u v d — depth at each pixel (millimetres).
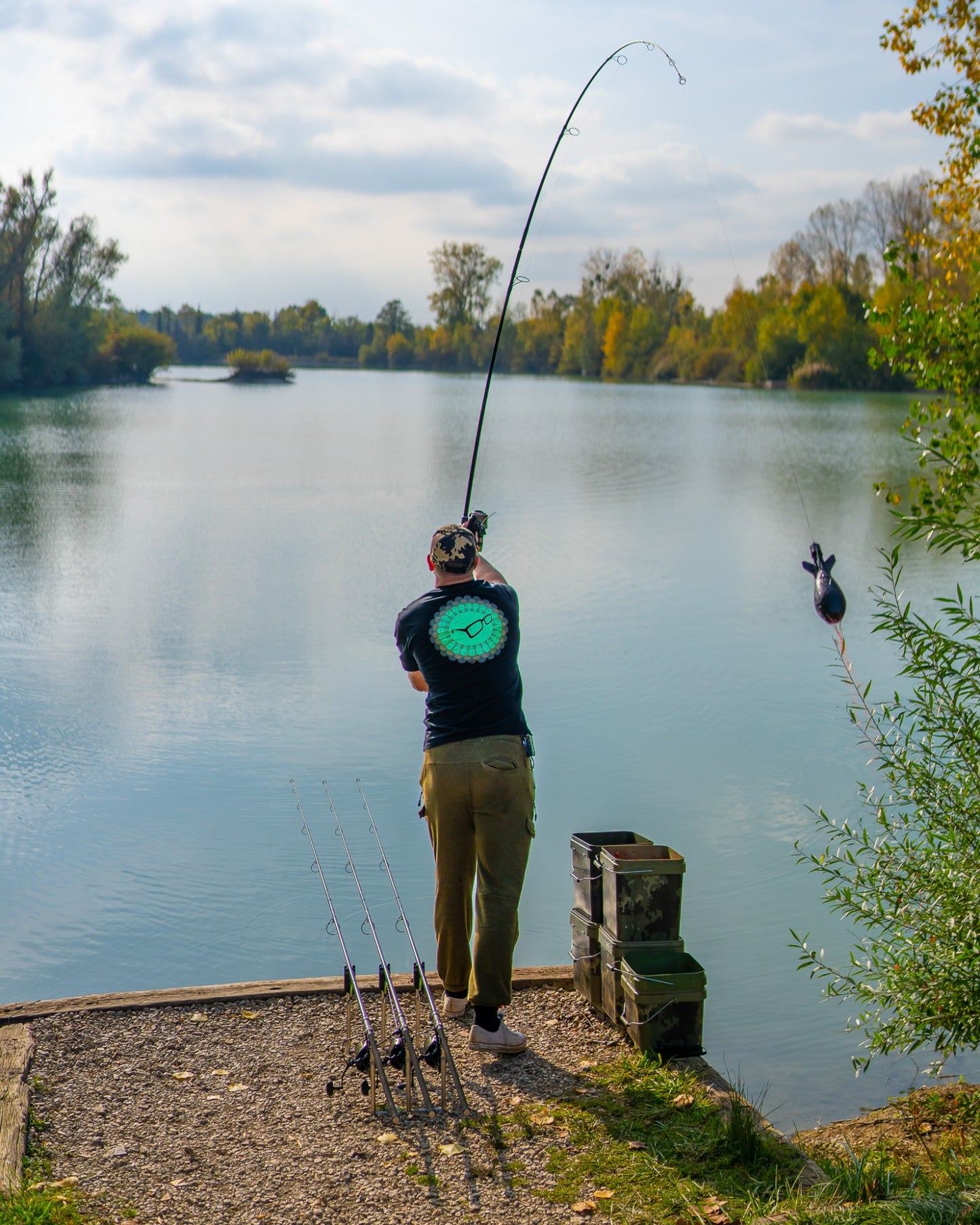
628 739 9070
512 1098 3475
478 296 137750
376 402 66688
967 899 3912
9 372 64938
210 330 172500
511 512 22375
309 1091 3518
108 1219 2867
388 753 8766
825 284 79438
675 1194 2986
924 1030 4027
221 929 5992
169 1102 3443
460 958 3922
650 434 43375
